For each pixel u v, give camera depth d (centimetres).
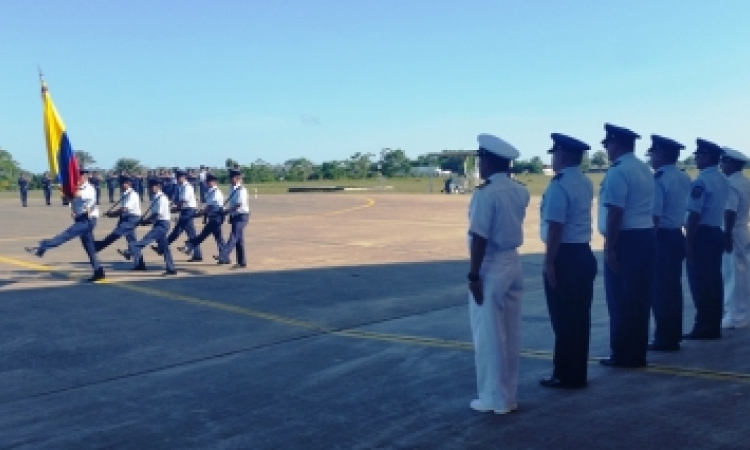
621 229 659
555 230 590
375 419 545
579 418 535
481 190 538
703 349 742
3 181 7025
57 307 984
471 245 540
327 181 7781
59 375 680
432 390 613
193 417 559
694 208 761
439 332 831
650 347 743
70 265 1380
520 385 624
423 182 6831
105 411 578
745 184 818
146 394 621
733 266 835
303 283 1168
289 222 2352
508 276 543
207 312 948
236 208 1330
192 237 1435
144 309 969
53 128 1154
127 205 1266
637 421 525
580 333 602
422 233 1981
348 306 981
